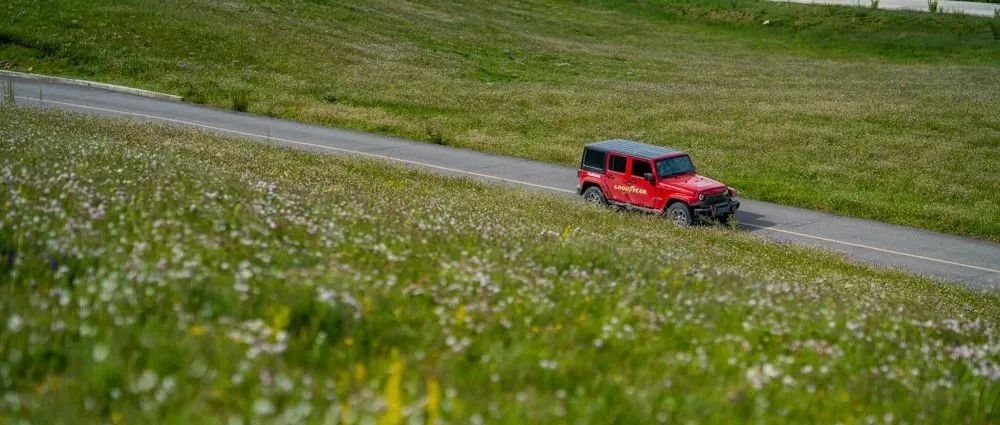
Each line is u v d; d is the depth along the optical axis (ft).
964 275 69.46
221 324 20.92
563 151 109.40
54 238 25.96
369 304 24.00
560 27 245.45
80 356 18.37
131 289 21.67
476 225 42.16
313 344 21.18
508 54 192.65
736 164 107.55
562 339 24.07
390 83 148.36
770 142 120.37
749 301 31.53
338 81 145.79
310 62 157.99
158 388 17.28
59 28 147.54
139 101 121.19
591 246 38.40
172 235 27.86
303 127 114.93
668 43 236.22
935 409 23.97
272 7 197.06
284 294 23.40
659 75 182.39
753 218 85.25
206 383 17.57
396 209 44.27
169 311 21.34
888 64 209.05
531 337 24.03
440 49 188.44
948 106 147.02
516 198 74.18
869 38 234.99
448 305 25.68
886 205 90.33
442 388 19.44
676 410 19.95
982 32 232.94
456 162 101.40
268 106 123.75
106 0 167.43
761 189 95.76
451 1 255.09
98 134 73.15
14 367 17.69
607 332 24.98
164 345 19.08
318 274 25.86
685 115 137.08
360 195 51.08
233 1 194.49
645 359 23.72
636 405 19.74
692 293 32.19
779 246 68.54
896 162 110.73
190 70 140.77
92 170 39.24
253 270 25.18
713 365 23.89
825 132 126.52
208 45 155.74
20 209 28.48
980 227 84.12
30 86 122.83
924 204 92.68
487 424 17.49
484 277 28.17
